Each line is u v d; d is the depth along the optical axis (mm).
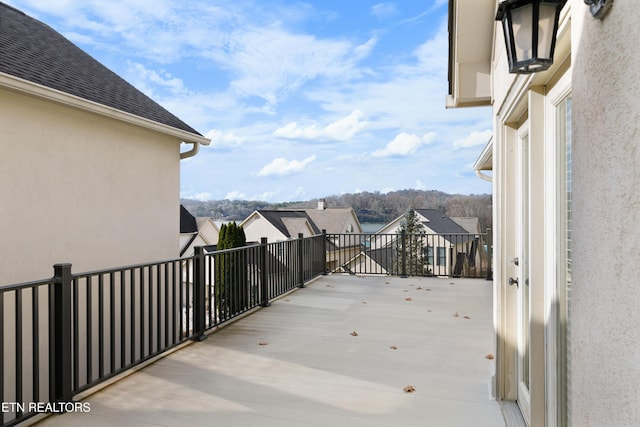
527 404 2600
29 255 4684
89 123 5398
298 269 7477
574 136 1134
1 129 4402
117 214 5828
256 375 3482
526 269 2725
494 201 3145
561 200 2020
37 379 2729
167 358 3896
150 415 2795
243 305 5555
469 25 3166
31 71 4836
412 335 4598
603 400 935
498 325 2998
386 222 37406
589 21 1025
